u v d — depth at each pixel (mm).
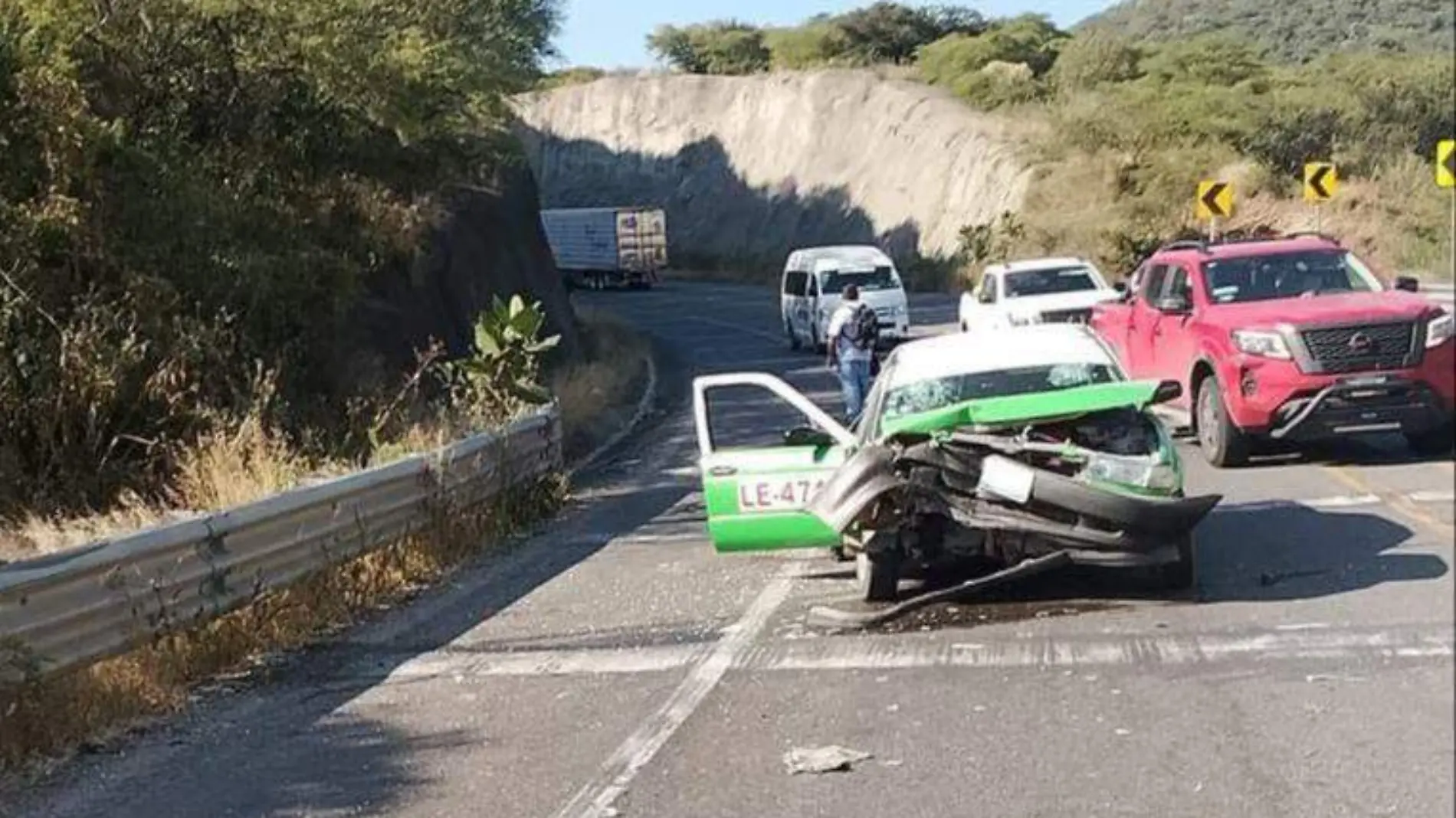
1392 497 11086
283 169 21703
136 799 7062
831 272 35594
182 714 8523
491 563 12719
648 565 12008
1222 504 12141
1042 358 10539
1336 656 7590
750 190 86938
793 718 7496
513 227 33906
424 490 12484
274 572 10062
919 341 11438
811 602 10094
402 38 22875
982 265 53094
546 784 6805
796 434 10359
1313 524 10945
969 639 8781
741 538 10312
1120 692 7441
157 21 19781
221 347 17344
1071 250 36719
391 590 11609
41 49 17391
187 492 14250
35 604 7926
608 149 98750
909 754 6801
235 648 9602
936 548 9438
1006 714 7262
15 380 15664
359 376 19578
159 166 17859
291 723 8211
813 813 6137
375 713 8289
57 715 7945
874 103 79625
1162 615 8922
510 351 17234
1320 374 12531
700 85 95938
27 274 16031
